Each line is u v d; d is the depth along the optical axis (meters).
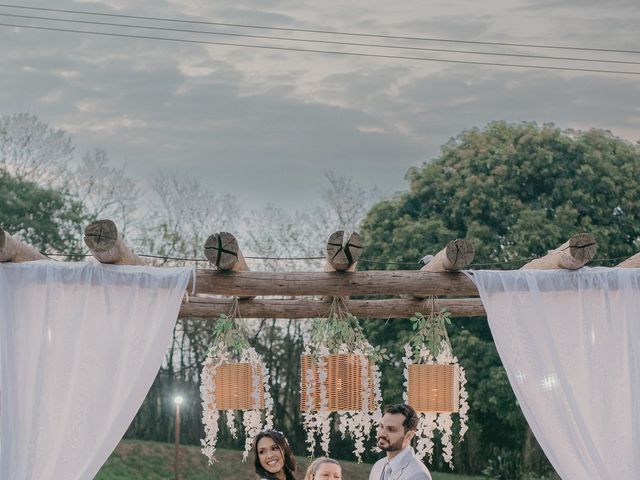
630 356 6.34
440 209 19.92
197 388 21.42
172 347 21.53
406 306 8.77
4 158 23.23
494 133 20.12
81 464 5.96
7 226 21.95
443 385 7.12
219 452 20.91
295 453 21.17
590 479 6.14
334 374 7.02
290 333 21.53
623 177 19.45
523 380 6.28
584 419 6.31
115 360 6.12
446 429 7.36
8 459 5.90
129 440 21.08
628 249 19.16
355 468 20.36
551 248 18.84
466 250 6.48
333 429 20.80
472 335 18.39
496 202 19.16
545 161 19.33
